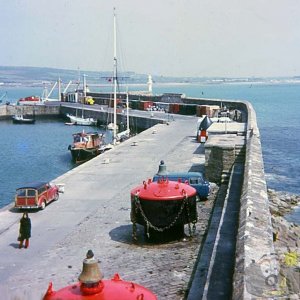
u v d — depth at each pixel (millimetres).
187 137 51125
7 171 51875
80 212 23438
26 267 16641
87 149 55688
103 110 98438
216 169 28938
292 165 51656
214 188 27219
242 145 28625
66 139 78500
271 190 37719
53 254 17828
